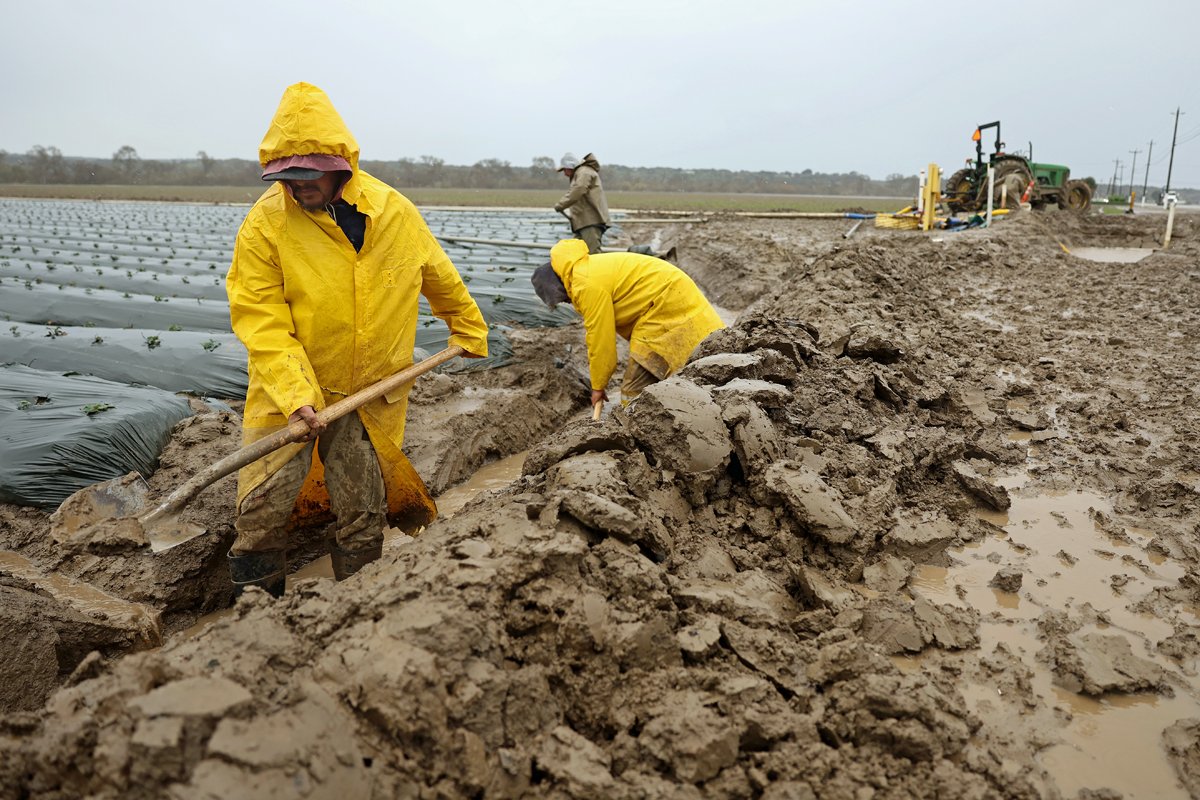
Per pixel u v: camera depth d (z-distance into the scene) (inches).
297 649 86.9
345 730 73.0
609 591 101.1
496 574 94.7
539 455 142.8
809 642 107.8
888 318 283.9
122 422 199.5
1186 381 244.2
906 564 138.6
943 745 90.0
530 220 1091.9
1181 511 160.9
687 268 621.0
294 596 99.2
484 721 81.3
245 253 131.0
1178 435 199.2
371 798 70.6
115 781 65.6
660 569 111.7
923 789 84.1
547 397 286.2
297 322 135.5
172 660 82.0
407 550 112.6
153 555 165.9
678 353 211.3
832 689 97.0
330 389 141.5
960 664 114.3
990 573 140.6
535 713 86.5
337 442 143.6
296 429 128.6
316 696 74.1
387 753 75.8
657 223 1045.2
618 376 318.0
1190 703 107.3
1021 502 169.8
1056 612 126.7
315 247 132.0
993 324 323.3
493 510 120.3
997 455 190.5
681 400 146.0
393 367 145.9
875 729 89.7
